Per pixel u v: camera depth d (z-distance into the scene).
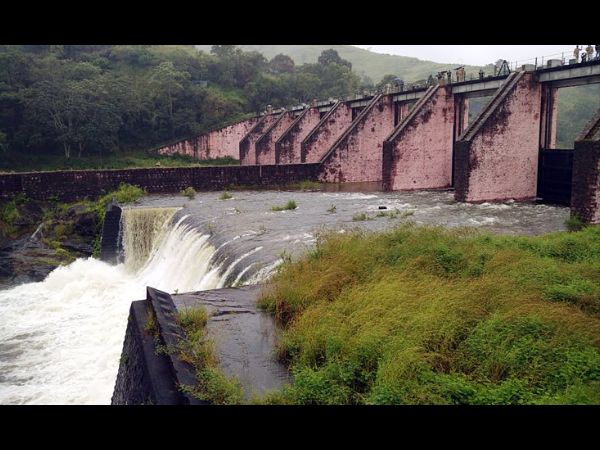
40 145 56.53
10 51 59.00
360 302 11.23
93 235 30.19
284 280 13.40
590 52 29.95
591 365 8.12
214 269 19.06
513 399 7.60
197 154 66.44
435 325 9.73
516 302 10.47
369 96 48.16
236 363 10.28
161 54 83.81
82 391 14.05
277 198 34.47
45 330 18.67
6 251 28.77
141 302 12.73
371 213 27.22
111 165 57.91
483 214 26.47
